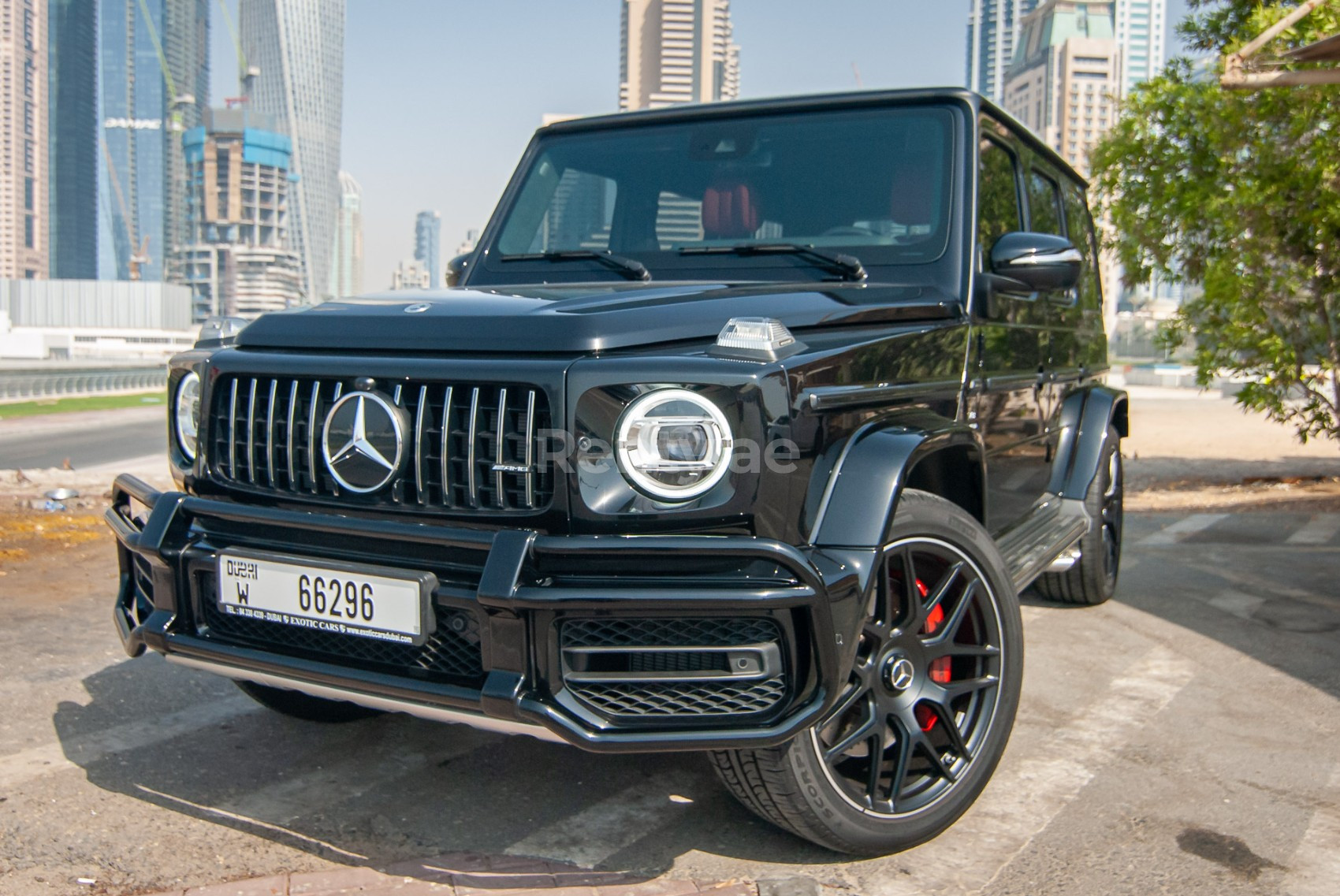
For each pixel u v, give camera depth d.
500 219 3.61
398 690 2.16
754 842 2.52
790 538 2.14
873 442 2.30
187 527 2.51
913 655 2.44
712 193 3.33
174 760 3.01
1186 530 7.14
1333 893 2.30
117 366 31.25
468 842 2.52
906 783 2.53
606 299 2.41
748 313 2.41
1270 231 8.36
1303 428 9.10
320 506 2.33
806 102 3.42
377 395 2.25
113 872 2.35
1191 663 3.98
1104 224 9.68
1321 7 7.62
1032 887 2.31
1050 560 3.41
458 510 2.17
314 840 2.52
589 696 2.07
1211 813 2.69
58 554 5.64
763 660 2.08
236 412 2.48
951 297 2.96
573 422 2.07
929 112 3.28
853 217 3.17
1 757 3.00
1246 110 8.26
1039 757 3.06
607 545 2.03
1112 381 46.34
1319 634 4.40
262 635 2.41
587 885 2.29
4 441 14.98
